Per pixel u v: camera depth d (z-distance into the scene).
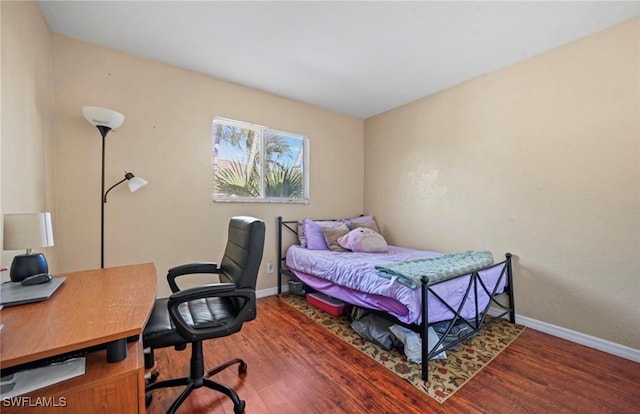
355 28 1.95
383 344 1.97
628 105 1.84
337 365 1.76
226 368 1.72
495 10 1.76
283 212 3.24
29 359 0.66
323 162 3.57
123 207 2.26
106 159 2.19
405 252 2.93
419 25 1.91
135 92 2.31
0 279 1.24
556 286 2.18
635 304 1.83
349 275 2.17
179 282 2.53
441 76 2.65
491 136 2.56
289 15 1.82
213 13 1.80
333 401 1.43
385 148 3.65
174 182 2.50
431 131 3.09
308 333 2.20
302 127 3.36
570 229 2.10
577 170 2.06
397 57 2.32
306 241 3.11
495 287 2.25
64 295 1.10
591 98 1.99
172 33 2.02
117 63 2.23
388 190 3.61
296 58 2.35
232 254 1.64
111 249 2.21
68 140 2.04
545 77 2.22
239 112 2.87
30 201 1.58
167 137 2.46
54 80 1.99
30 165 1.58
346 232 3.20
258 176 3.08
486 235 2.61
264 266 3.11
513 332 2.23
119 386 0.81
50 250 1.87
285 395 1.48
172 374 1.65
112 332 0.78
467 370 1.71
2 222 1.24
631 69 1.83
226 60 2.39
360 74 2.63
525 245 2.35
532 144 2.29
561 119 2.14
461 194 2.81
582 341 2.03
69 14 1.80
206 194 2.68
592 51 1.99
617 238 1.90
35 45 1.68
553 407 1.39
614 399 1.44
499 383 1.58
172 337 1.21
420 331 1.66
